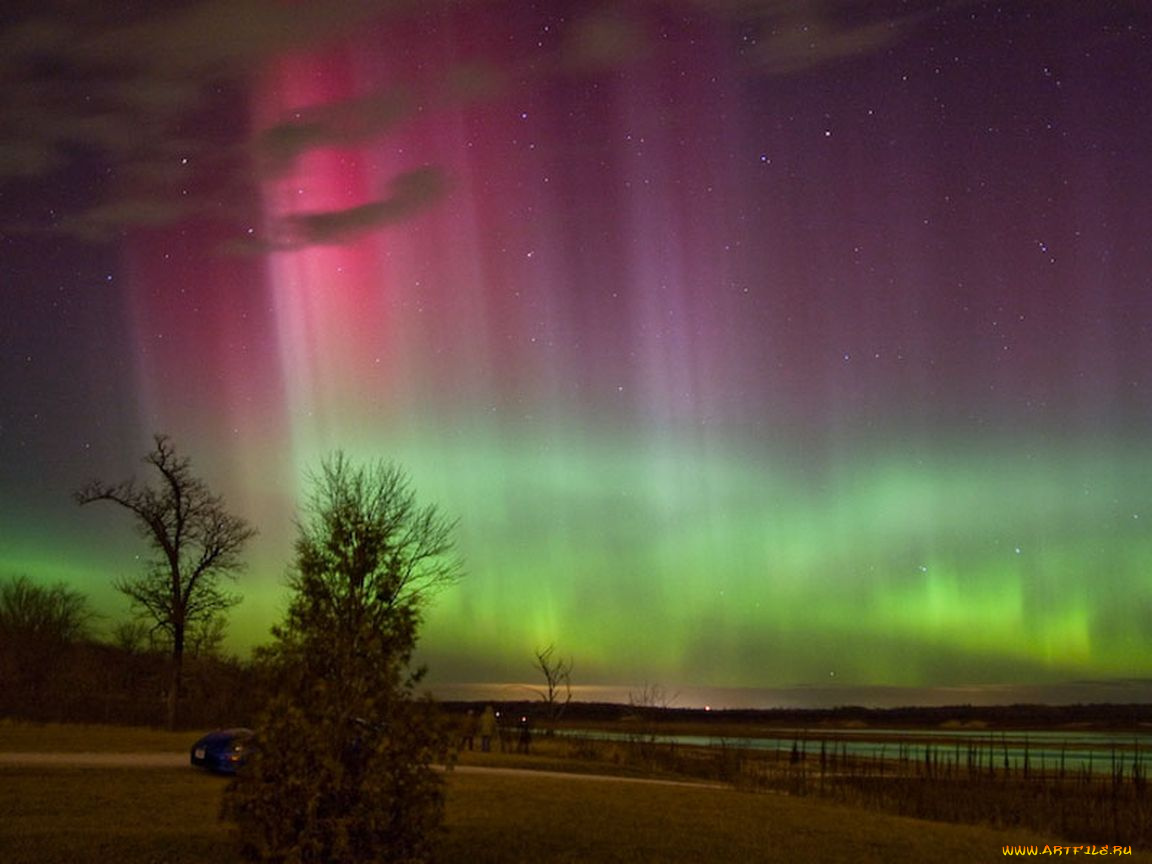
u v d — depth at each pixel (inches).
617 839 868.0
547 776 1501.0
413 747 560.4
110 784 1062.4
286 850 536.4
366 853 549.3
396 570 585.3
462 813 973.8
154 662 2613.2
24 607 3095.5
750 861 811.4
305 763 544.1
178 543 2143.2
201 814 861.8
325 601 576.4
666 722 6943.9
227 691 2283.5
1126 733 5590.6
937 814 1547.7
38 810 847.7
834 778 2048.5
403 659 574.9
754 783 1836.9
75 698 2372.0
